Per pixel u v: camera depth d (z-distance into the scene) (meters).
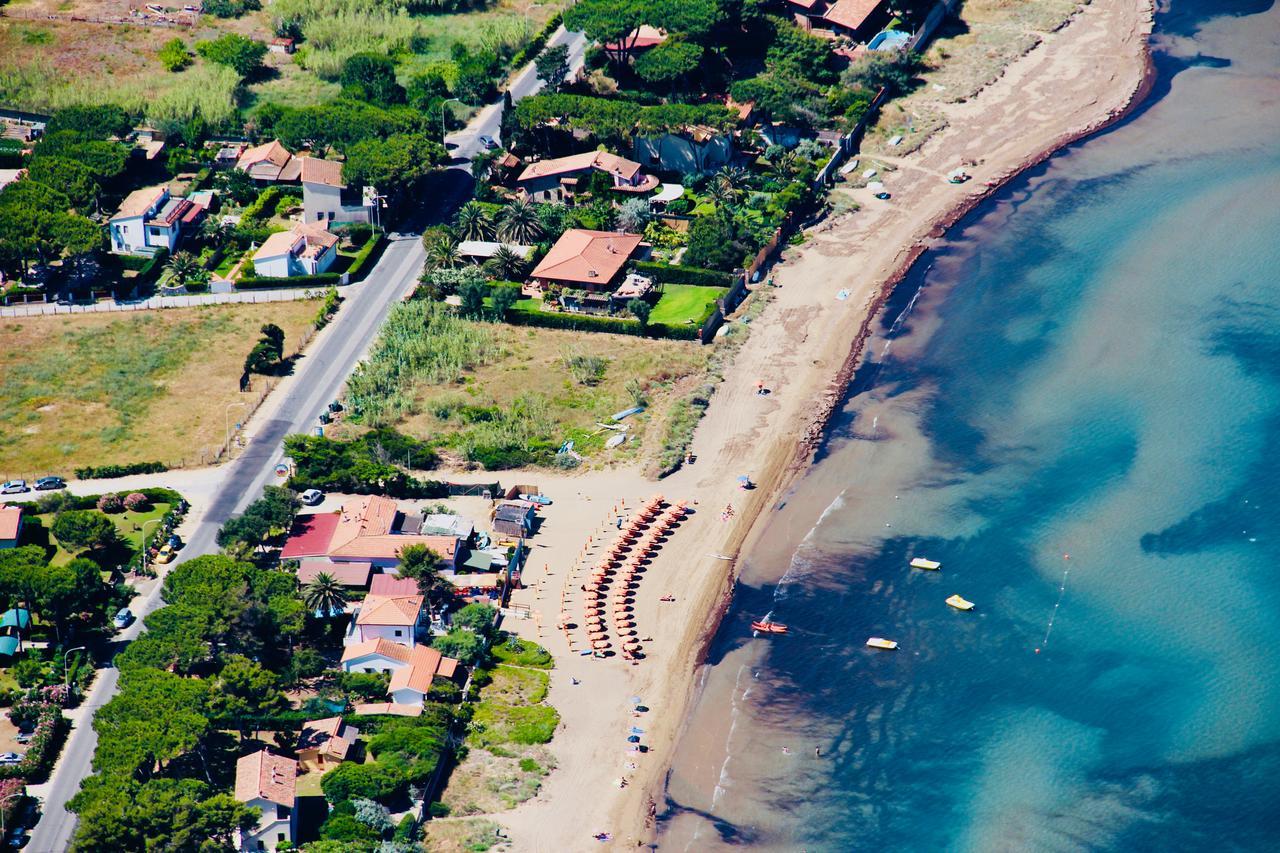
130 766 154.75
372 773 159.00
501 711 174.12
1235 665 179.88
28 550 183.88
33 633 178.50
